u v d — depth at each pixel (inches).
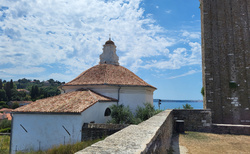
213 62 741.9
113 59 1085.1
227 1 771.4
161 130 244.5
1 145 684.7
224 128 576.4
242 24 743.7
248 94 691.4
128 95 839.7
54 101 672.4
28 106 644.1
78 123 554.3
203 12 786.2
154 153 174.6
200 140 472.1
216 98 714.8
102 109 700.7
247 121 674.8
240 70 714.2
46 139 571.5
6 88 3841.0
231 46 737.6
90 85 823.7
